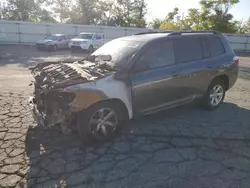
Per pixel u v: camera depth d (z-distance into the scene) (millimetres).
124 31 25656
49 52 17844
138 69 3484
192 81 4246
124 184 2504
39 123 3252
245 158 3062
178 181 2562
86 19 39500
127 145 3357
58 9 39094
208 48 4613
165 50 3918
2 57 14016
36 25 22781
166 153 3150
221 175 2684
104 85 3146
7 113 4402
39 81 3428
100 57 3957
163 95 3857
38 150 3168
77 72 3338
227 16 33312
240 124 4172
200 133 3773
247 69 12547
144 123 4141
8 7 37562
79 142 3420
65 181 2541
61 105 3018
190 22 36156
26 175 2625
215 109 4988
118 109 3432
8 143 3320
